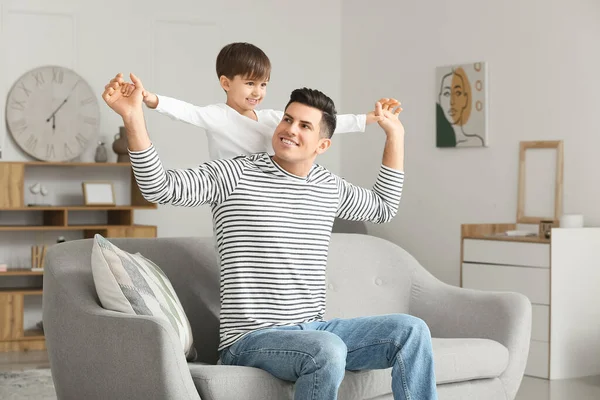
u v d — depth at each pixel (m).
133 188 7.19
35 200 7.00
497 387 3.44
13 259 6.97
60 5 7.05
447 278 7.09
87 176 7.22
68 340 2.89
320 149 3.08
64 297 2.94
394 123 3.43
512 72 6.54
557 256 5.51
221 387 2.64
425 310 3.73
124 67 7.28
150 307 2.87
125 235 6.82
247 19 7.73
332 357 2.64
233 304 2.91
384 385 3.06
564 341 5.54
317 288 3.04
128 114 2.71
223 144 3.34
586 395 4.98
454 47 7.00
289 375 2.75
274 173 3.00
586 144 6.01
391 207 3.41
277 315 2.92
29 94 6.93
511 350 3.49
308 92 3.01
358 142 7.86
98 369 2.79
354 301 3.68
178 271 3.31
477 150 6.82
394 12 7.53
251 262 2.92
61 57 7.07
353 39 7.93
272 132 3.38
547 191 6.26
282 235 2.95
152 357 2.61
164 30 7.45
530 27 6.42
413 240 7.39
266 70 3.49
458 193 6.98
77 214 7.21
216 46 7.62
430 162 7.22
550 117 6.26
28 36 6.96
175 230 7.53
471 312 3.61
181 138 7.52
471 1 6.86
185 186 2.84
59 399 3.00
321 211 3.08
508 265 5.77
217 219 2.99
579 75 6.07
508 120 6.57
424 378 2.79
